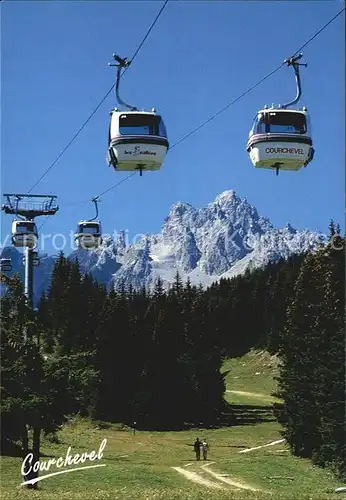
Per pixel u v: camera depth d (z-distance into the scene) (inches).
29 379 1466.5
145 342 4517.7
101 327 4414.4
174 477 2074.3
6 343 1476.4
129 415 4205.2
